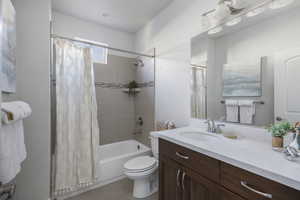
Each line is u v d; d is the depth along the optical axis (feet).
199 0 5.57
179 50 6.53
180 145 4.02
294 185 2.04
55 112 5.97
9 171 2.86
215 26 4.99
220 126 4.92
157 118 8.07
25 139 5.02
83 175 6.09
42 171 5.23
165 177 4.58
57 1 6.86
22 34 5.01
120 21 8.65
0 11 2.78
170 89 7.11
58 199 5.69
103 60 9.21
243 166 2.63
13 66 4.24
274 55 3.69
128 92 9.94
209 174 3.26
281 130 3.20
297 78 3.33
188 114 6.16
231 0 4.30
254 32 4.06
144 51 9.09
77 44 6.91
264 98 3.89
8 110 2.84
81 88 6.41
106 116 9.13
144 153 7.90
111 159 6.95
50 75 5.56
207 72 5.32
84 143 6.24
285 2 3.50
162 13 7.53
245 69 4.27
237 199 2.73
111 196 5.91
